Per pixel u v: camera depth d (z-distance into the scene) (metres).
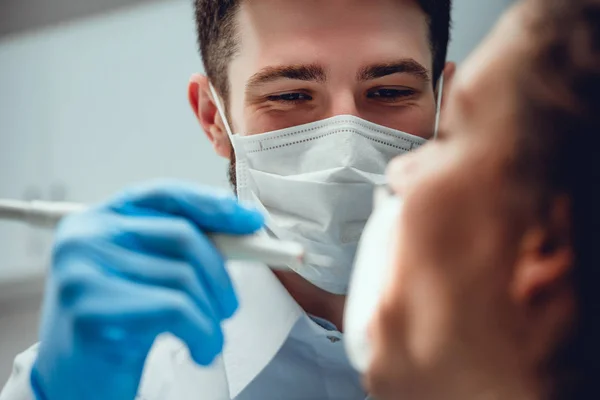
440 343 0.50
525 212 0.47
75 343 0.67
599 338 0.46
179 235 0.71
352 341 0.57
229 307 0.74
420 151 0.56
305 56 0.97
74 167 2.05
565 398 0.47
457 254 0.49
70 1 2.01
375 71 0.98
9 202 0.76
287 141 0.99
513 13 0.50
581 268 0.46
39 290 2.17
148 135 1.97
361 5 0.97
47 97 2.06
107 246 0.70
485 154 0.49
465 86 0.50
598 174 0.45
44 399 0.76
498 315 0.48
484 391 0.49
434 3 1.04
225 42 1.06
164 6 1.92
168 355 1.04
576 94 0.45
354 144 0.96
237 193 1.04
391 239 0.57
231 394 1.00
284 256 0.73
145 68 1.95
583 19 0.46
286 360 1.02
